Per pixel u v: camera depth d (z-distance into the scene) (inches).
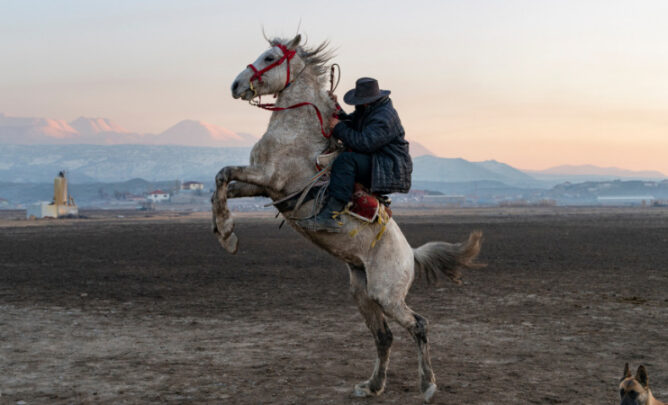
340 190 250.8
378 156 258.4
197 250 1211.2
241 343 390.6
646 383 174.7
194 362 338.3
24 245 1348.4
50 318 479.2
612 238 1567.4
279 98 260.2
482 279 741.3
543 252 1141.1
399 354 364.2
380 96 262.1
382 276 261.7
